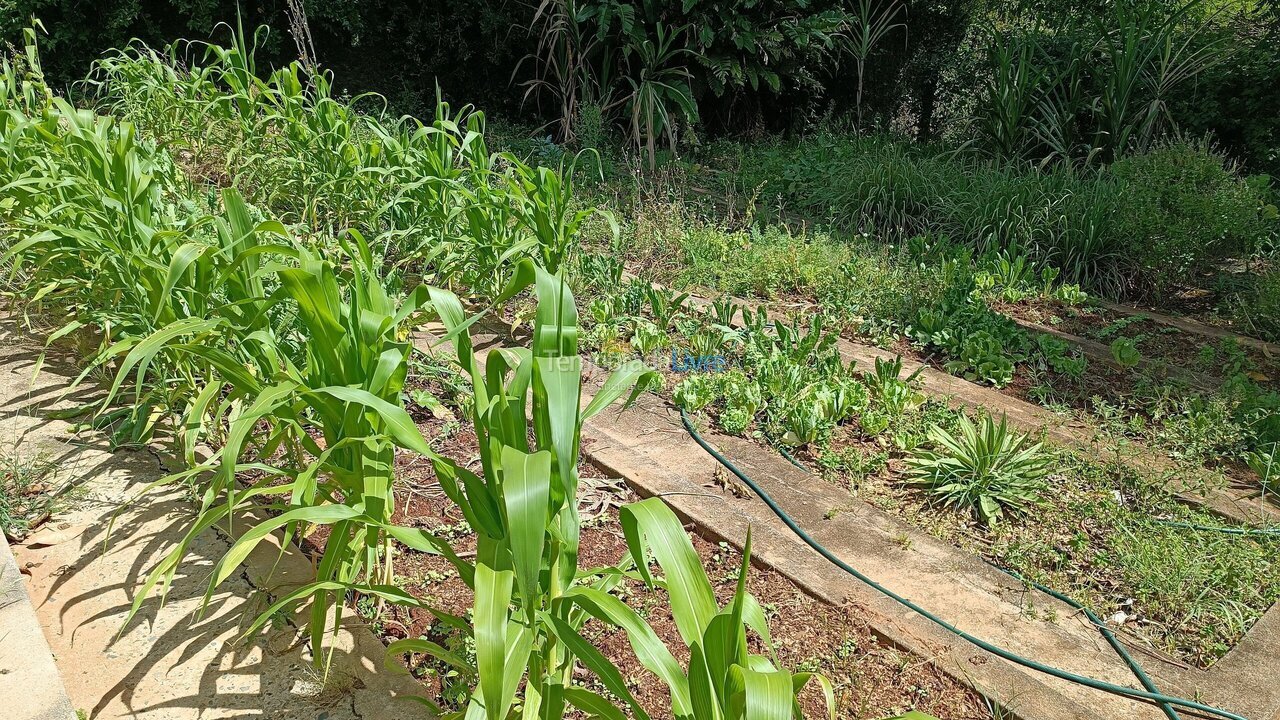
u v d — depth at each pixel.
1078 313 6.21
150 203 3.69
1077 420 4.48
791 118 12.65
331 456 2.38
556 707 1.81
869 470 3.83
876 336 5.43
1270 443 4.13
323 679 2.27
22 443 3.29
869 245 6.97
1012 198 7.25
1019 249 7.02
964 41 12.28
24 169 4.25
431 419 3.85
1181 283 6.79
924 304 5.75
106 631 2.41
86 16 9.27
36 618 2.36
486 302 5.20
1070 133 9.24
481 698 1.81
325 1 10.09
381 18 10.80
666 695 2.44
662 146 10.92
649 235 6.49
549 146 9.60
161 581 2.61
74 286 3.82
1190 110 9.03
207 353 2.34
